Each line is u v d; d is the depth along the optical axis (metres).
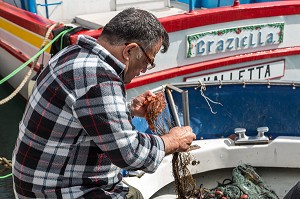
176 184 2.56
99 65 1.73
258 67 5.07
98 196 1.88
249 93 3.34
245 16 4.76
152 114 2.31
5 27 5.45
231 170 3.33
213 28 4.65
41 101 1.77
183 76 4.66
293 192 1.66
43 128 1.77
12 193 4.58
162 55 4.48
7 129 5.81
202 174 3.30
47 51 4.41
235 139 3.30
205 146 3.22
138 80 4.39
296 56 5.23
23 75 5.43
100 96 1.69
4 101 4.19
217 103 3.36
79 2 5.37
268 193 3.02
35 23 4.55
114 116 1.70
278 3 4.92
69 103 1.71
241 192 3.00
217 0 5.83
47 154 1.80
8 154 5.29
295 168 3.32
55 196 1.85
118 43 1.78
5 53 5.93
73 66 1.72
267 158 3.24
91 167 1.85
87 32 4.11
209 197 3.03
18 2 5.45
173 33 4.45
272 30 4.97
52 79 1.75
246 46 4.91
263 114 3.37
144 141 1.83
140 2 5.70
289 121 3.34
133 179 2.89
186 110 2.83
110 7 5.57
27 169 1.85
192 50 4.62
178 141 1.97
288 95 3.29
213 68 4.80
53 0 5.26
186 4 6.05
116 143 1.72
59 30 4.14
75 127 1.76
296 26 5.08
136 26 1.77
